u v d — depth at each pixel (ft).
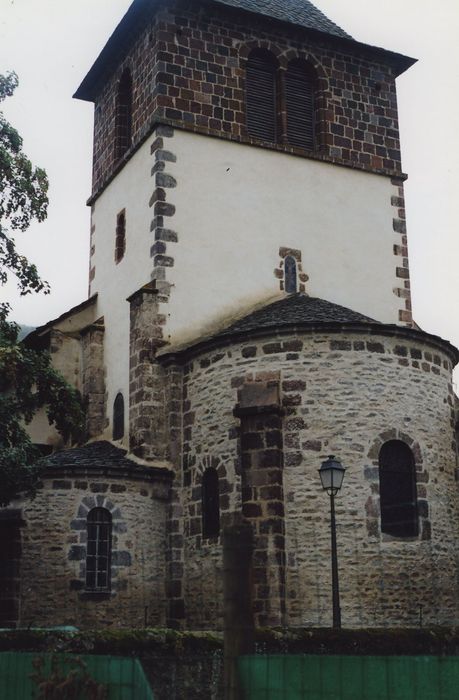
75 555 78.13
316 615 70.54
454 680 28.86
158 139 95.14
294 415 75.10
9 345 71.20
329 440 74.23
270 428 74.08
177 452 84.07
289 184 100.53
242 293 94.68
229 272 94.63
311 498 72.90
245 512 73.26
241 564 33.71
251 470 73.92
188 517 81.61
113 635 43.27
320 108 104.78
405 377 77.51
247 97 102.12
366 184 105.29
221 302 93.40
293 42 105.40
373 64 109.40
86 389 101.40
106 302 104.17
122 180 104.17
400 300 103.50
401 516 74.59
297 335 77.10
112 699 34.50
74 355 105.29
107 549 79.77
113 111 110.52
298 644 48.75
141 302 90.02
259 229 97.40
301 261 98.68
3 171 74.79
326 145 103.71
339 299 99.66
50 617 76.59
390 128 108.58
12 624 75.31
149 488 82.23
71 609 77.00
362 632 51.13
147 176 96.78
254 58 103.81
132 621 78.69
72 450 90.53
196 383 83.51
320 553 71.72
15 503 79.51
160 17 98.84
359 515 72.74
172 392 85.35
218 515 78.33
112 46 108.17
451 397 81.92
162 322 90.02
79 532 78.69
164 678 42.39
